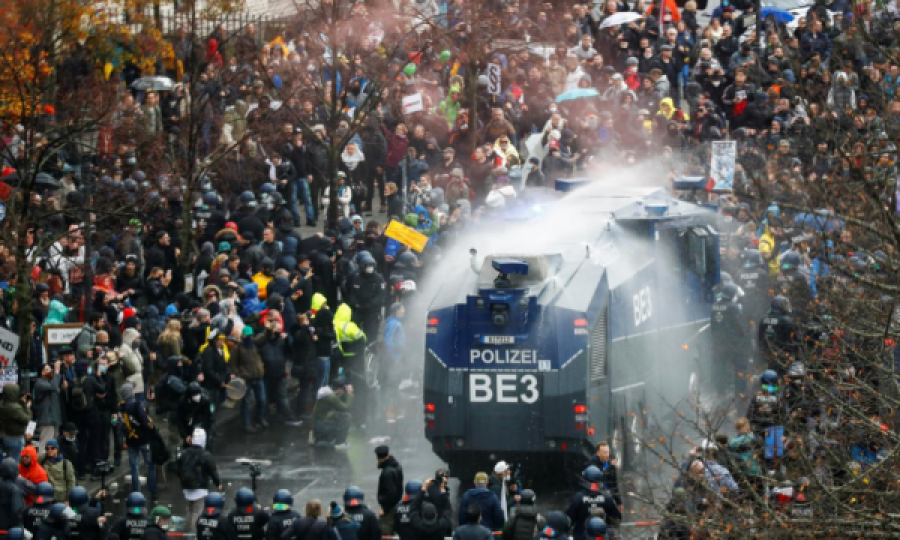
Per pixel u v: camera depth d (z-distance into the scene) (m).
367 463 77.38
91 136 96.25
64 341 76.12
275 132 104.25
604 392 67.81
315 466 76.94
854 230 54.75
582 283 67.50
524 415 66.56
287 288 87.44
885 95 55.12
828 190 56.88
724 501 49.03
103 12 100.31
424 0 114.31
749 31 128.75
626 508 66.94
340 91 103.62
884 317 54.44
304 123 98.12
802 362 60.81
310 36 104.12
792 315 66.19
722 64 124.94
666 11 129.62
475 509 56.28
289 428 83.75
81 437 75.75
